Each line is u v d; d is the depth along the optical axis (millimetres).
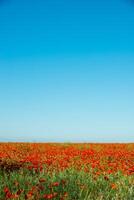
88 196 10758
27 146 29703
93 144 33562
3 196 10602
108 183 12758
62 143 34562
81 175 13789
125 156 22156
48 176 13445
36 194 10711
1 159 18547
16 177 13031
